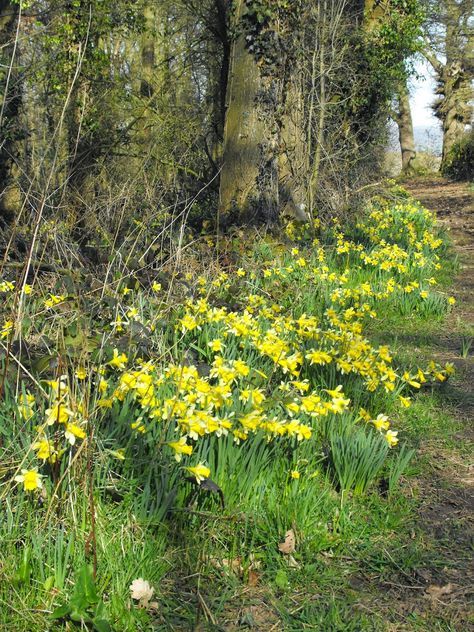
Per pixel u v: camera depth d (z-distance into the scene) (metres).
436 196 25.53
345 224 12.31
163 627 2.69
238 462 3.46
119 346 4.28
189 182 12.98
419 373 4.91
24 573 2.69
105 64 13.13
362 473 3.73
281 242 9.96
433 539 3.47
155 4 14.90
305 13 11.54
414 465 4.24
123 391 3.43
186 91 15.34
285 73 10.62
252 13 10.14
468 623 2.86
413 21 15.70
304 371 4.93
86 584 2.65
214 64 14.95
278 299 7.29
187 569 2.99
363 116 15.65
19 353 3.84
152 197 8.25
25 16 12.52
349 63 14.77
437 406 5.24
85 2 12.52
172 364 4.08
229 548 3.19
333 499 3.66
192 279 6.58
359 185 15.26
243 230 10.14
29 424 3.24
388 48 15.42
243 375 3.84
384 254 9.27
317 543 3.26
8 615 2.59
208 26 13.31
